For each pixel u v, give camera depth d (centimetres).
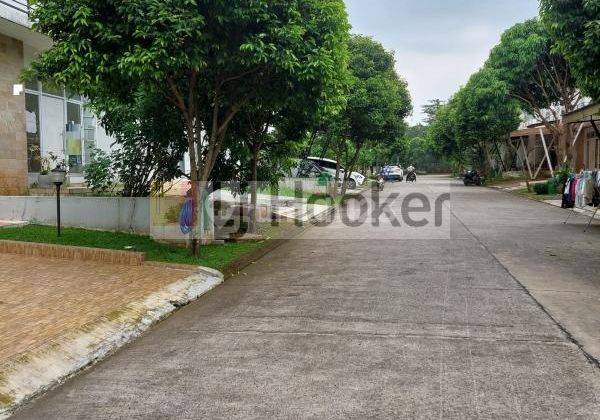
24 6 1212
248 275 790
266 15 728
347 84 913
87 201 1088
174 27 670
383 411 343
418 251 943
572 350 443
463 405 349
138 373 420
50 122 1480
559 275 732
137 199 1059
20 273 736
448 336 484
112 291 641
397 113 2520
